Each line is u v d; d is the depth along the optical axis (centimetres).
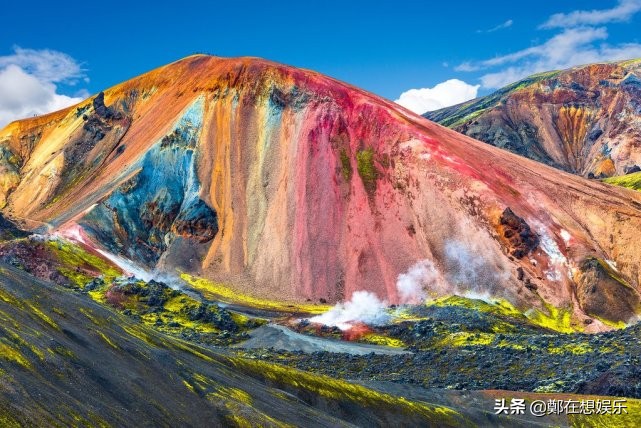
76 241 19688
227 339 13662
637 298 17375
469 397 9112
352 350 12938
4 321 5166
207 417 5631
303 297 19175
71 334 5672
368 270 19450
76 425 4384
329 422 6581
